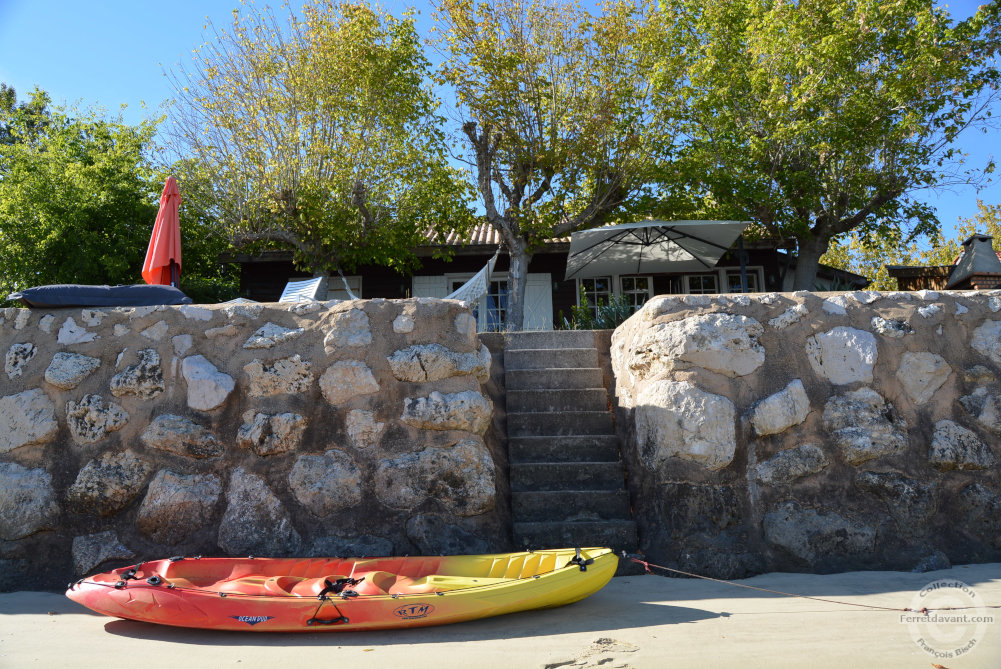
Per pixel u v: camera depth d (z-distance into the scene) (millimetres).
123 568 4219
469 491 5145
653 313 5633
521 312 12781
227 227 13461
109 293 5754
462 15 12359
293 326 5477
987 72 12836
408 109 13469
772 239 14891
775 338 5492
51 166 12844
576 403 6324
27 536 4977
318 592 3951
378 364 5340
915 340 5512
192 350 5398
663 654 3357
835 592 4434
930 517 5148
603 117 12492
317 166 13266
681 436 5164
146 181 13742
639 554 5141
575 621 3963
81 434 5168
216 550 4945
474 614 3840
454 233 15977
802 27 12945
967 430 5348
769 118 13086
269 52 13227
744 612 4059
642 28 12680
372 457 5160
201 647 3635
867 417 5277
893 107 12922
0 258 12484
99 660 3436
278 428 5148
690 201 14047
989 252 10266
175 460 5141
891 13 12617
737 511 5090
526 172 13086
